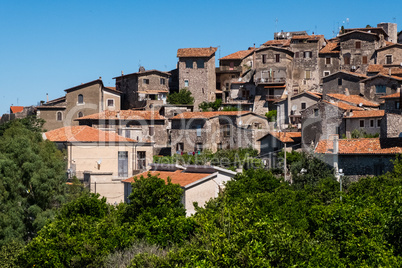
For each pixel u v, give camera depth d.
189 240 46.22
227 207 46.91
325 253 37.69
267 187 60.50
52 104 129.75
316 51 138.62
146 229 47.03
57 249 45.78
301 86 138.88
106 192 70.06
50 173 62.81
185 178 58.41
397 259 38.28
